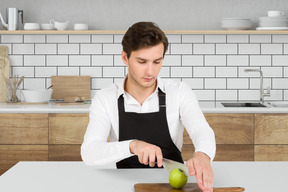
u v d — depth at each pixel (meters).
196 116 1.75
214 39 3.88
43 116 3.33
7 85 3.72
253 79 3.91
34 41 3.88
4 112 3.32
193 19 3.89
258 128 3.30
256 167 1.69
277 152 3.31
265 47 3.88
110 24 3.90
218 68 3.90
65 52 3.89
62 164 1.73
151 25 1.52
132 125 1.87
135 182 1.48
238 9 3.88
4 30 3.66
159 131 1.87
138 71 1.54
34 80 3.91
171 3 3.88
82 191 1.38
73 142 3.34
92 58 3.90
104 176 1.55
